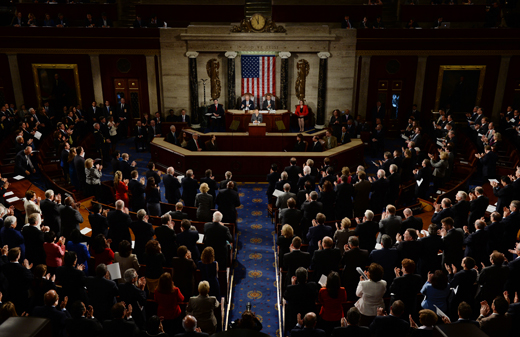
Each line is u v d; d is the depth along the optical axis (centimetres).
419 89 1975
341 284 706
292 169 1176
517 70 1931
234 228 991
